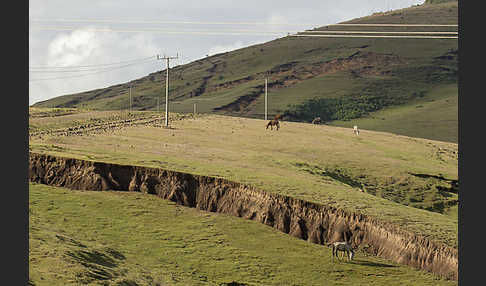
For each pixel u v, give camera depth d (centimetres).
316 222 5425
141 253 4575
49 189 5662
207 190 5869
